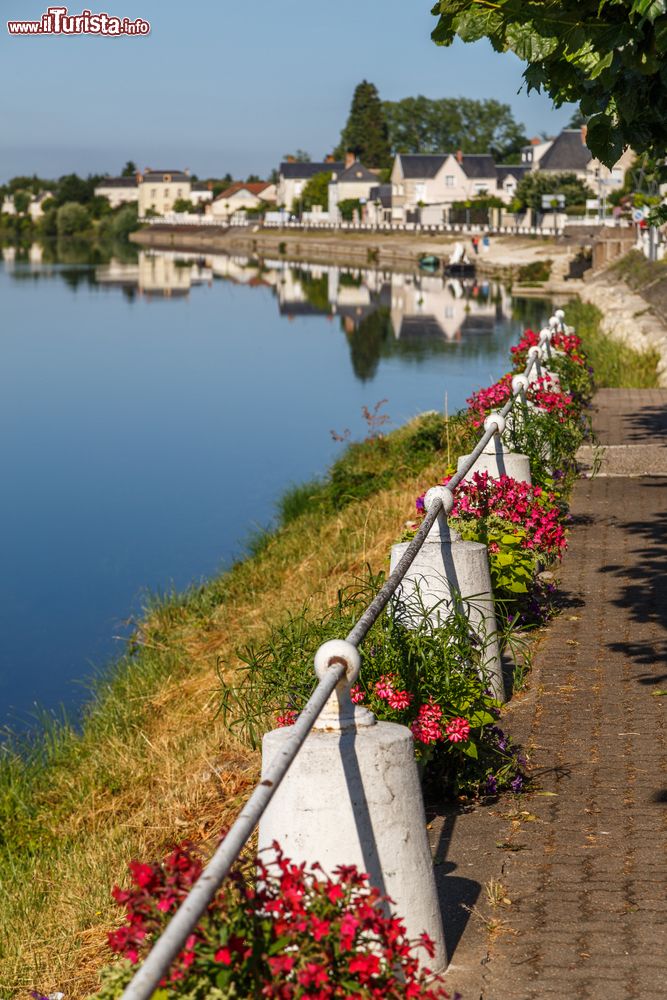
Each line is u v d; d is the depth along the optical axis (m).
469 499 8.78
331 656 4.02
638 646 8.14
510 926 4.64
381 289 69.19
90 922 6.59
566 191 95.06
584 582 9.71
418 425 20.83
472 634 6.66
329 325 49.16
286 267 96.25
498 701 6.70
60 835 8.47
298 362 37.88
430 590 6.58
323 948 3.22
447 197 132.00
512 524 8.62
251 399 30.88
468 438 14.13
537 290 63.62
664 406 17.94
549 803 5.86
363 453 19.28
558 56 6.49
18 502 20.48
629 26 5.82
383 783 4.03
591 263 68.19
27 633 13.90
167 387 33.50
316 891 3.35
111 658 12.97
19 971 6.14
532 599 8.70
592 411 17.45
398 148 185.88
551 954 4.41
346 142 177.12
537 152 132.88
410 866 4.10
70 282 78.94
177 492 20.84
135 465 23.28
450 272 80.19
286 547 15.41
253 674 8.01
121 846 7.40
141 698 11.11
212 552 16.84
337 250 115.75
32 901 7.20
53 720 11.42
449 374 33.75
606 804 5.80
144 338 46.31
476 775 5.98
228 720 9.16
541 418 11.74
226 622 13.16
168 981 3.04
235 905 3.32
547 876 5.08
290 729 4.08
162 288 72.88
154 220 192.62
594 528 11.43
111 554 17.06
